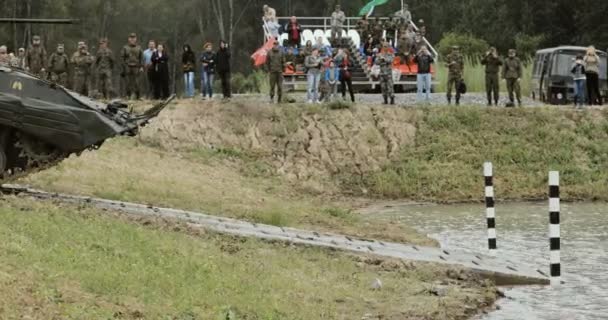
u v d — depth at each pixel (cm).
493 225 2792
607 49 7938
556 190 2408
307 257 2377
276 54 4681
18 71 2622
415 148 4416
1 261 1773
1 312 1530
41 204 2405
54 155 2652
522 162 4334
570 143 4425
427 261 2455
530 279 2386
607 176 4259
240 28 10744
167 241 2200
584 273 2516
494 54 4744
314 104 4566
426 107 4591
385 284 2192
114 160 3625
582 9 8300
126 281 1806
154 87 4588
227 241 2416
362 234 2939
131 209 2661
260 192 3722
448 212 3769
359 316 1923
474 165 4309
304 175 4259
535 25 8569
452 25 9688
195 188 3406
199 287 1870
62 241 2006
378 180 4231
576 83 4797
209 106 4475
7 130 2597
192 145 4278
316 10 10825
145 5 10325
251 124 4444
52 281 1730
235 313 1777
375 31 5841
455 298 2138
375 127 4497
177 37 10581
